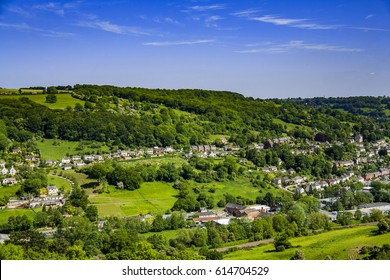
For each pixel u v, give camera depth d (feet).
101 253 382.42
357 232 423.64
